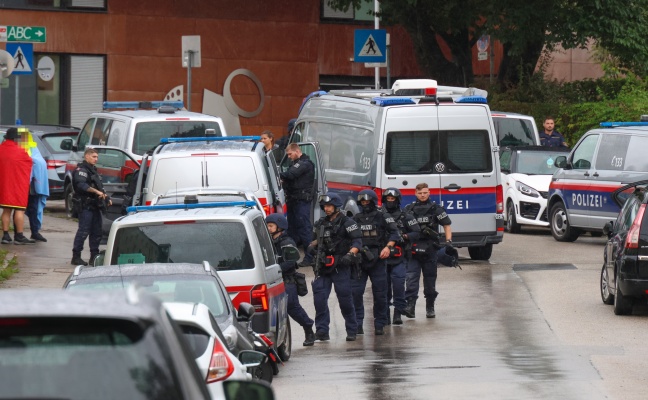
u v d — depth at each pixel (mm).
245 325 30125
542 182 79500
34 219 65312
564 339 41125
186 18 111875
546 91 103188
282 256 41188
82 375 11039
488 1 99625
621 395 31141
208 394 12109
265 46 114875
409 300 47344
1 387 10867
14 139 63656
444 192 62219
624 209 48812
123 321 11258
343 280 42750
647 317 45938
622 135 70625
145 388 11047
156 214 34062
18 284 50719
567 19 97375
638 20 99438
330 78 118000
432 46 104688
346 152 66375
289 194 62188
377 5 105000
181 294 27297
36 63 107500
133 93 110375
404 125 62406
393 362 37500
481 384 32969
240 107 114312
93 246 57344
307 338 41938
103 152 66375
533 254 67375
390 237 44094
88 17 108625
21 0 106625
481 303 50188
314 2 116312
